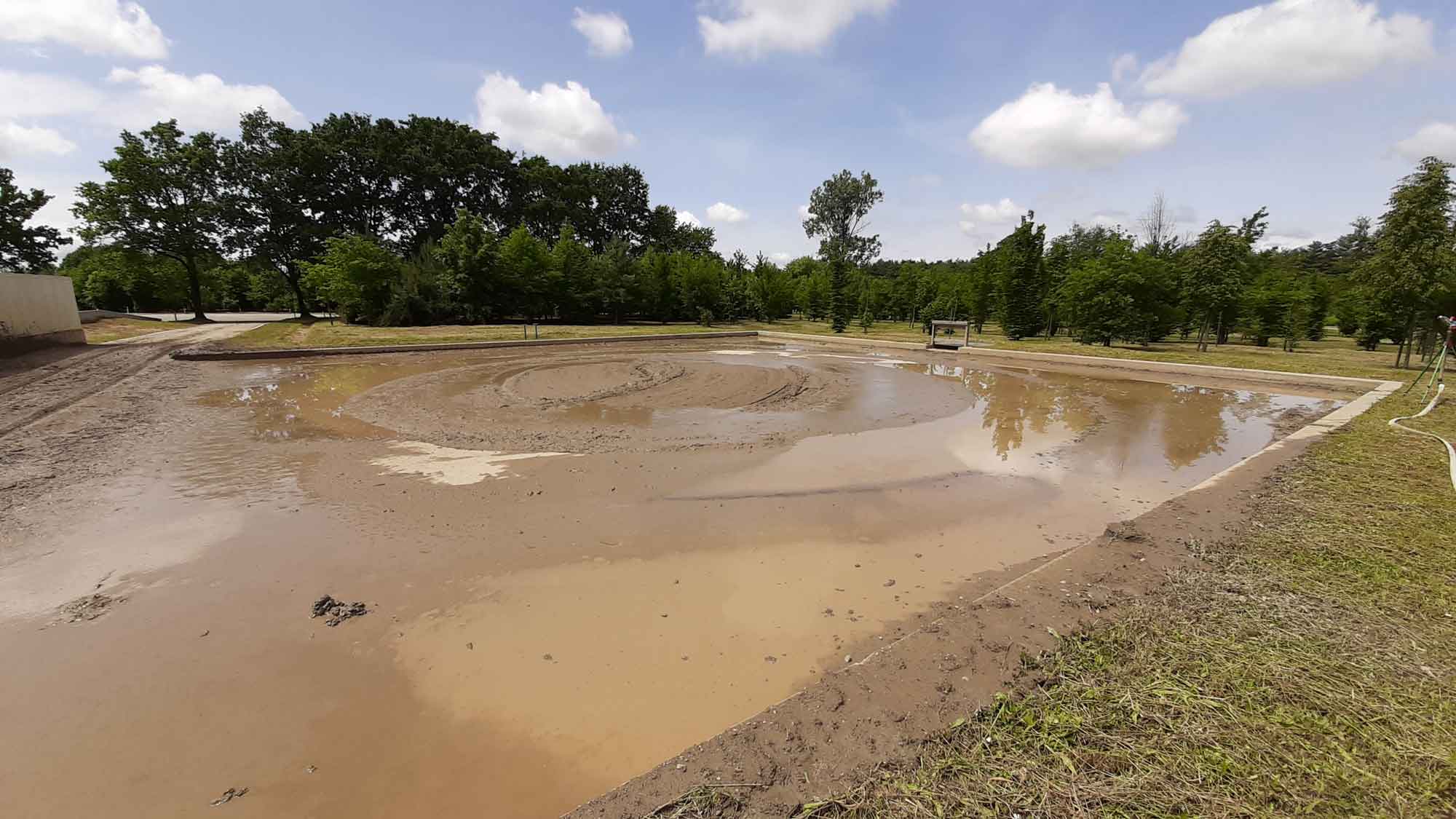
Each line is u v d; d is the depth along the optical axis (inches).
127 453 317.7
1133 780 86.4
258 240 1371.8
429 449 324.5
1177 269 882.8
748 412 425.4
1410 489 220.8
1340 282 1042.1
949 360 758.5
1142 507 249.9
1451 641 120.1
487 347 852.6
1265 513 196.7
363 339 904.9
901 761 93.2
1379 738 92.8
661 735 118.8
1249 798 82.7
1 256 1168.8
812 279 1822.1
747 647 148.6
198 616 162.6
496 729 121.0
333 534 215.5
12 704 127.3
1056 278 1117.7
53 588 177.3
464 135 1675.7
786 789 88.8
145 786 107.0
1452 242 569.0
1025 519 235.6
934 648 124.4
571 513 235.8
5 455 312.5
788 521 229.8
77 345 778.2
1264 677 108.7
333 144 1428.4
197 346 786.8
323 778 108.8
